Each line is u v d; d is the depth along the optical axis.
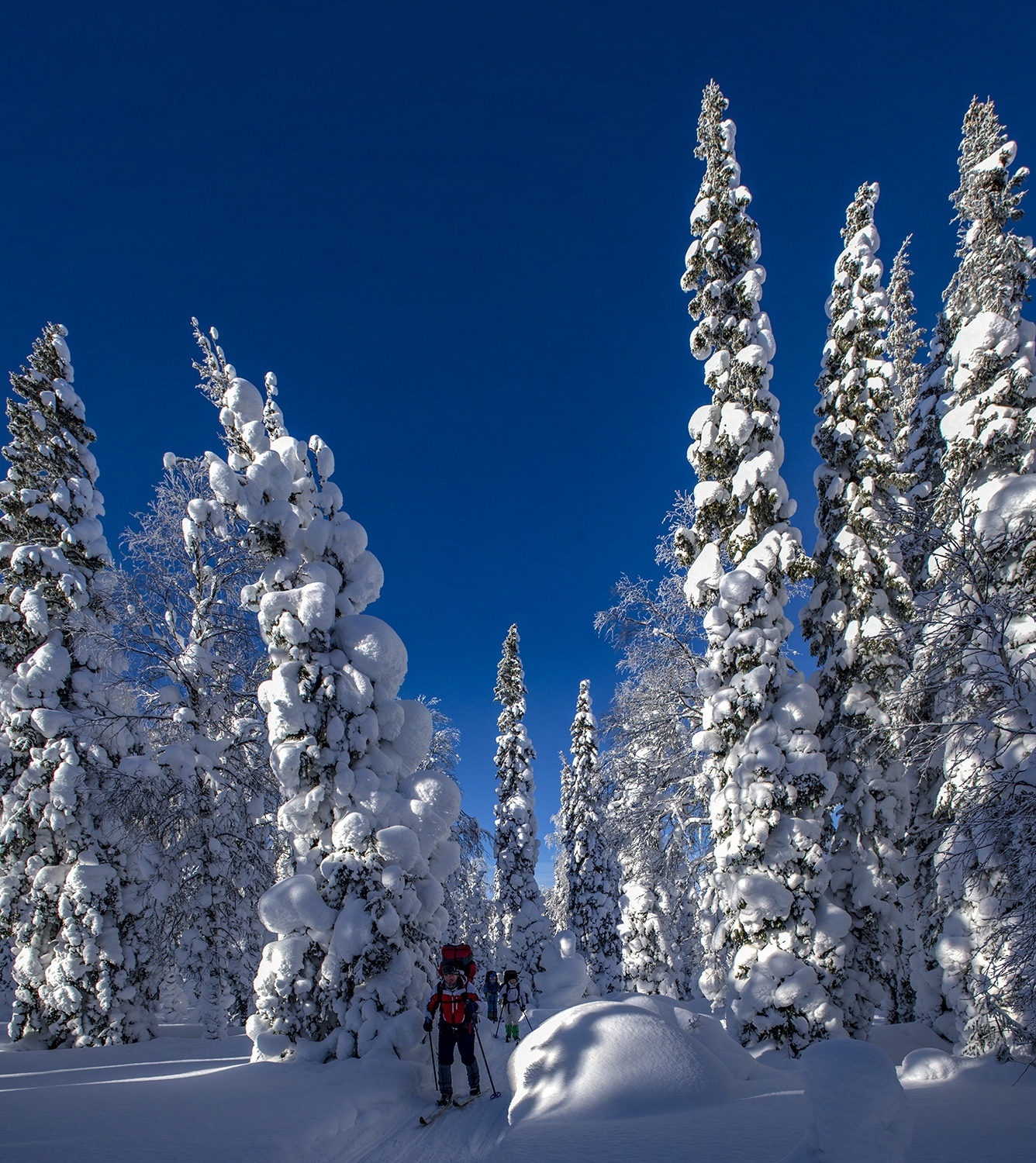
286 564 9.20
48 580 13.96
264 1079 6.51
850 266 13.13
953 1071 7.67
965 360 11.50
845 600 12.28
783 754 10.23
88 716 13.41
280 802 14.99
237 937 12.87
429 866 8.52
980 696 9.18
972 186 12.45
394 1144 5.42
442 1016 6.44
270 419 14.36
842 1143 3.52
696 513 12.16
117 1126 5.06
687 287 13.23
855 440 12.33
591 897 27.47
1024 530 9.70
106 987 11.98
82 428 15.85
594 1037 6.14
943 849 9.38
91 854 12.73
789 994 9.19
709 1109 5.50
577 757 29.19
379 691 8.98
